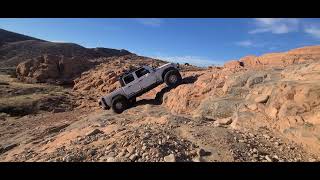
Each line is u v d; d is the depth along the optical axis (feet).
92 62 169.48
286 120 30.40
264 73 41.70
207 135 30.17
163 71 60.18
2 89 115.85
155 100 59.31
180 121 35.73
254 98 36.78
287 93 31.58
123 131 31.53
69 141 32.04
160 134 29.66
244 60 58.49
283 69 42.83
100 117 52.75
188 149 26.53
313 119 28.19
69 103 98.53
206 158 24.95
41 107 91.45
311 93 29.48
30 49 320.09
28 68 146.00
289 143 28.45
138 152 25.14
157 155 24.48
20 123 73.46
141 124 36.70
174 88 57.26
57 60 148.87
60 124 59.26
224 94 42.65
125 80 59.41
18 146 46.03
